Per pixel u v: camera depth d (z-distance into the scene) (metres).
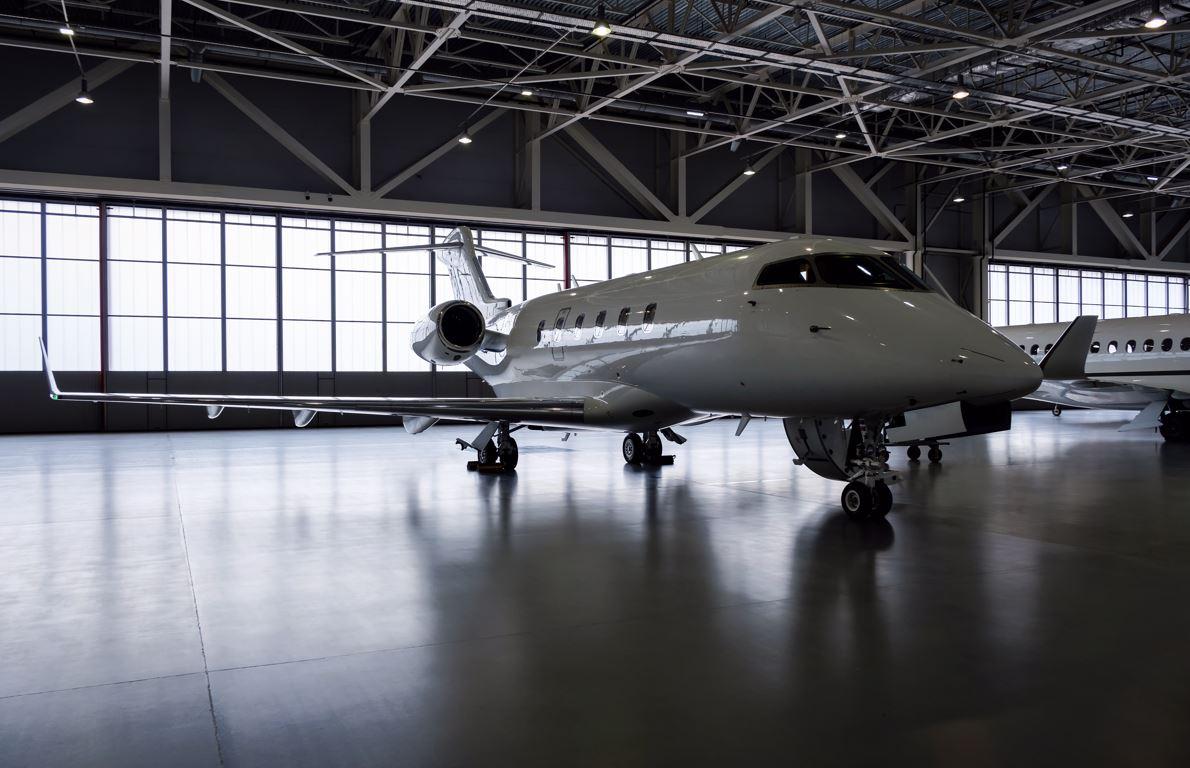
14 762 2.90
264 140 22.06
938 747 2.96
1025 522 7.62
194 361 23.00
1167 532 7.10
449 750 2.97
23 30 18.56
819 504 8.82
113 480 11.14
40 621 4.61
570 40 18.92
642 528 7.39
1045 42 16.30
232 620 4.60
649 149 26.17
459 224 24.69
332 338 24.41
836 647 4.06
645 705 3.36
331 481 11.02
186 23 18.05
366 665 3.86
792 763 2.85
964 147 25.81
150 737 3.10
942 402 7.03
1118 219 32.97
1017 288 32.41
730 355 8.20
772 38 18.42
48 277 21.69
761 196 27.72
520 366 12.68
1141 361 18.14
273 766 2.86
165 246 22.55
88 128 20.50
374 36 19.70
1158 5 14.49
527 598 5.03
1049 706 3.31
